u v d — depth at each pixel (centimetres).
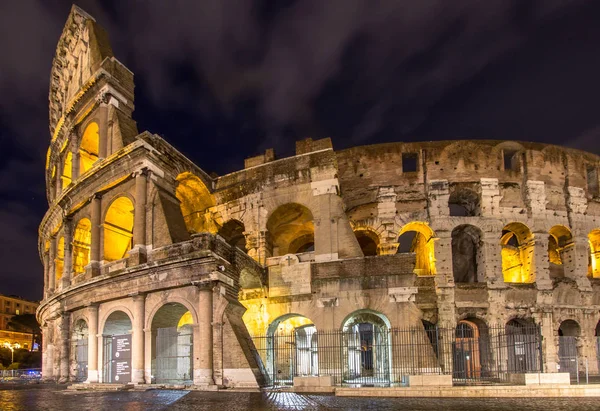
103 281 3734
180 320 4100
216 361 3175
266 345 3909
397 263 3712
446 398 2650
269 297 4025
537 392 2714
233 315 3331
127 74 4622
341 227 4034
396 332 3491
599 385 2755
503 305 4428
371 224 4734
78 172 4738
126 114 4500
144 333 3466
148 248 3684
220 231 4662
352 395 2762
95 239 4072
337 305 3772
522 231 4819
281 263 4097
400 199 4769
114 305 3719
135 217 3762
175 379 3494
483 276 4550
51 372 5100
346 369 3675
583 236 4816
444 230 4584
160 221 3697
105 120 4347
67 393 3188
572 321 4669
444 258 4522
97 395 2948
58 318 4650
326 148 4544
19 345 13212
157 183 3866
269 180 4397
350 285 3775
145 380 3388
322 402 2442
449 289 4419
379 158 4900
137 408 2238
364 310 3709
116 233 4316
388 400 2547
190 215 4884
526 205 4731
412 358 3456
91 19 5053
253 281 4047
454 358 4303
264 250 4250
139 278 3553
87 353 4119
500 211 4669
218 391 2995
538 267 4578
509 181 4775
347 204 4844
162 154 3978
